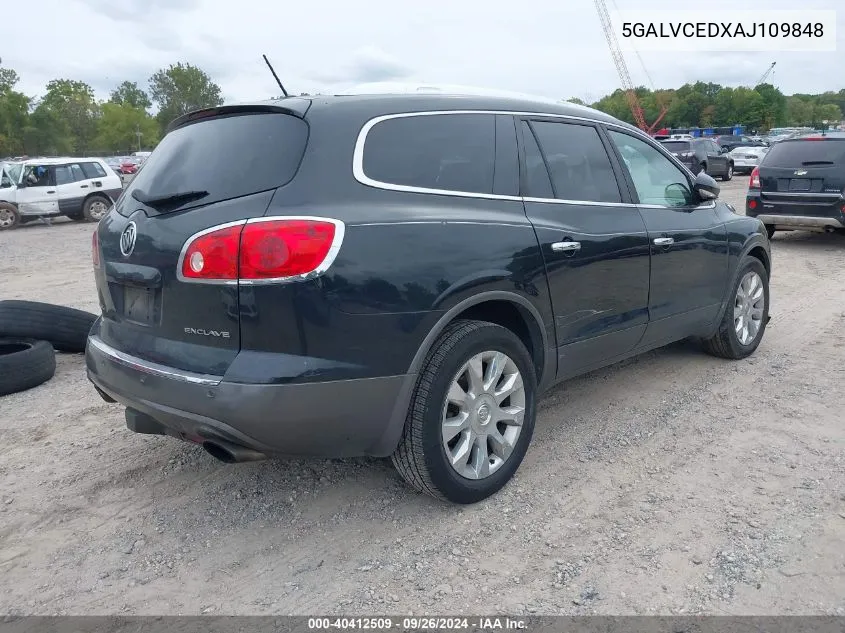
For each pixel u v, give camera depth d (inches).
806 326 255.9
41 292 350.9
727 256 197.8
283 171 112.6
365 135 120.0
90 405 191.6
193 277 110.3
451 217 124.5
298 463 153.1
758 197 438.0
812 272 361.4
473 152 134.6
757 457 150.2
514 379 135.3
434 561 117.2
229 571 116.3
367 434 117.2
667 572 112.5
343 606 106.9
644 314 168.4
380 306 112.8
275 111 120.5
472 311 133.8
